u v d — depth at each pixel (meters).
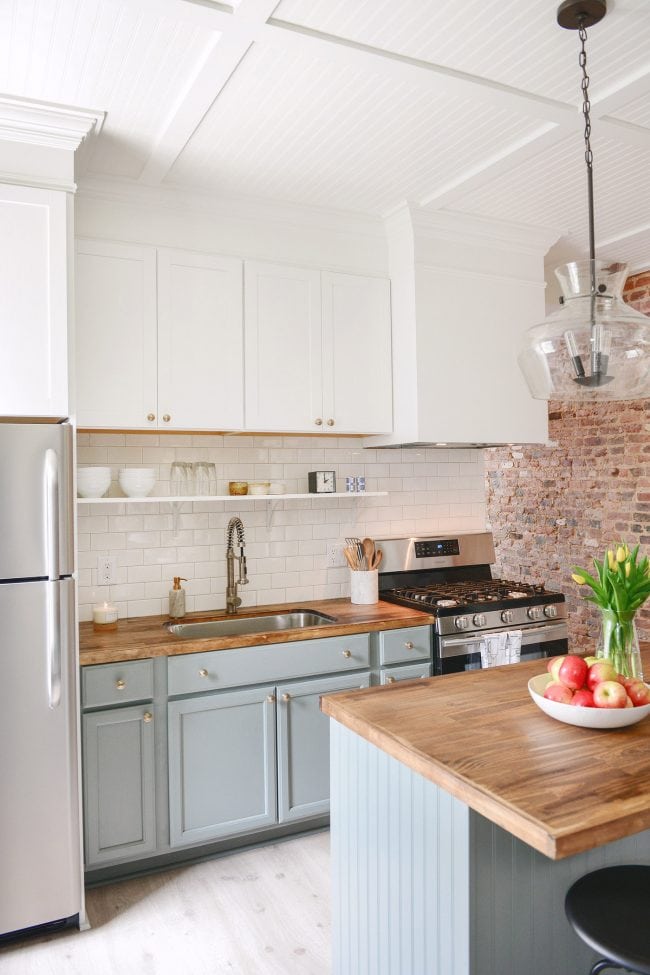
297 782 3.13
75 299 2.96
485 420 3.76
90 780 2.73
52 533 2.46
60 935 2.55
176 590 3.38
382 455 4.08
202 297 3.22
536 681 2.05
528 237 3.88
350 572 3.91
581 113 2.61
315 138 2.78
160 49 2.16
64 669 2.49
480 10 2.03
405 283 3.63
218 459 3.60
